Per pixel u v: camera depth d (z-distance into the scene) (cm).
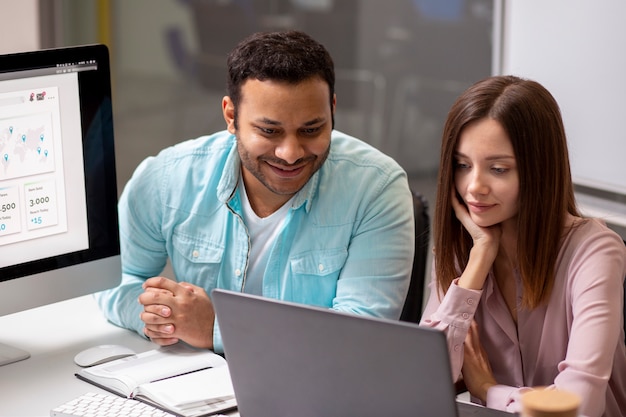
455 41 419
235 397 165
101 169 212
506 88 180
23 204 201
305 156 194
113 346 206
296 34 195
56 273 208
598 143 287
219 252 217
